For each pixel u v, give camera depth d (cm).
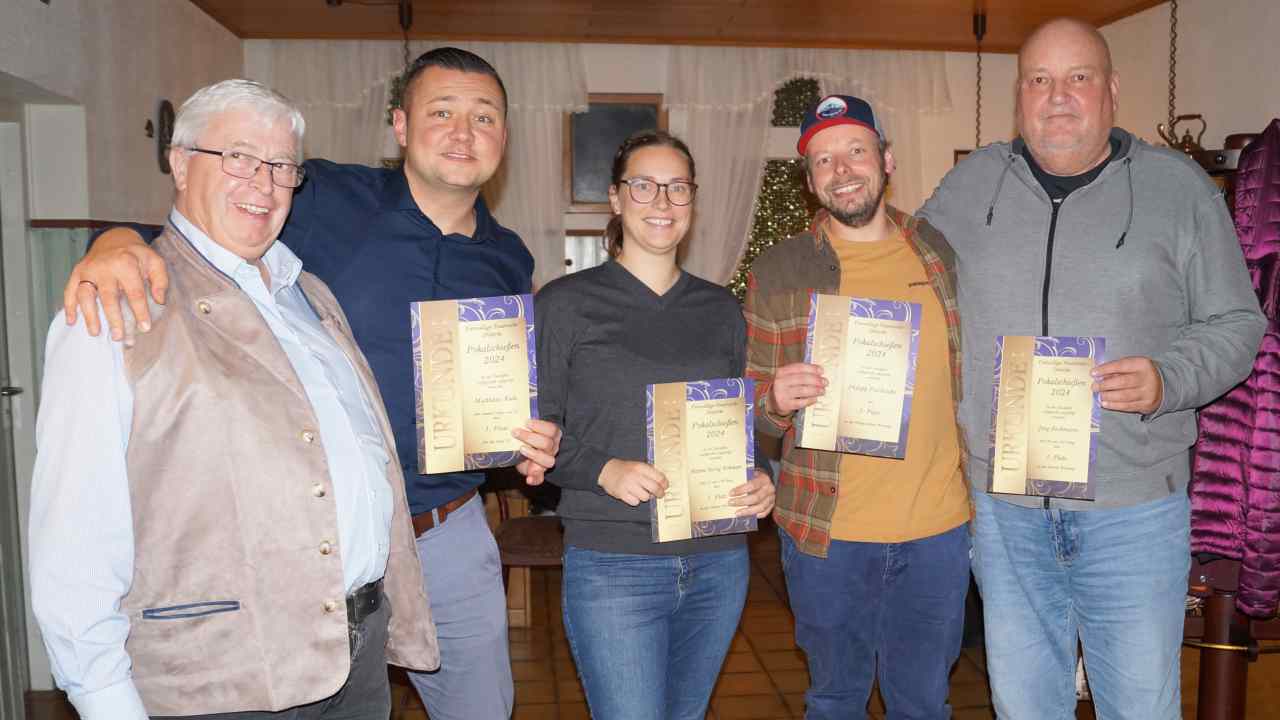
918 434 205
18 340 359
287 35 593
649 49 630
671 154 184
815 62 634
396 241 184
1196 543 246
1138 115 546
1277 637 256
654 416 179
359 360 158
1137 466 193
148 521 124
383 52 609
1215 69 486
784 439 217
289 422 130
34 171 375
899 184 639
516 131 620
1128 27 552
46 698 347
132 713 120
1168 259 194
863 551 205
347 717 150
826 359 198
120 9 420
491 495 399
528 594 404
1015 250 201
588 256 646
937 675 209
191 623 125
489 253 197
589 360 183
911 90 638
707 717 319
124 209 418
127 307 124
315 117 608
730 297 197
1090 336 193
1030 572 203
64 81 362
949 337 206
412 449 183
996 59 646
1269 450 237
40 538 117
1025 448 191
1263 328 194
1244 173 240
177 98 489
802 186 630
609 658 179
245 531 126
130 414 122
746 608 427
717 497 181
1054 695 207
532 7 541
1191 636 267
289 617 129
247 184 135
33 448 352
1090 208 196
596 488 180
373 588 147
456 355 173
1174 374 186
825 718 213
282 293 152
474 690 197
